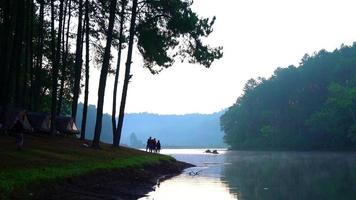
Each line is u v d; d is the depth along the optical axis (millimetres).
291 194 22672
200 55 38656
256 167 46094
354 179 29938
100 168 24953
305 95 150000
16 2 34656
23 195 16203
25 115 33500
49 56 52844
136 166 31344
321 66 153750
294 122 150750
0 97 35250
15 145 26578
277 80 166250
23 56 47125
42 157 24219
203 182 28891
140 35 38906
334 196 21688
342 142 124938
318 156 78500
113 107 43469
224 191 23859
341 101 118312
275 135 151875
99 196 19234
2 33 36938
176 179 31141
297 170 40219
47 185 18375
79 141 38219
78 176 21500
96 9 40031
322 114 129375
